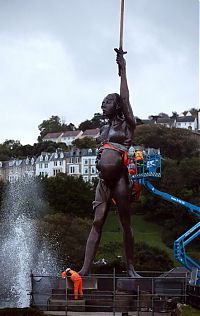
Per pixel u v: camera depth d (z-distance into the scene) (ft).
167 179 330.54
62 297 64.90
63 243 208.64
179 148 459.73
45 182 320.29
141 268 192.65
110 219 313.94
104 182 71.20
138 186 73.61
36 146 602.44
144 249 208.13
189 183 333.01
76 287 65.67
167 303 66.64
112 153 70.33
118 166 70.13
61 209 315.58
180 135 467.93
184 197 317.83
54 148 586.45
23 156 602.44
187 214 297.33
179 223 298.35
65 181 321.73
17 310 58.13
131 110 72.13
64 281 66.90
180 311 61.16
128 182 71.56
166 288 68.28
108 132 72.13
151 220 331.98
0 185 307.58
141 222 330.13
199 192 320.91
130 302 65.05
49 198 313.73
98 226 71.26
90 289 66.90
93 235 71.26
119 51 73.72
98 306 63.21
